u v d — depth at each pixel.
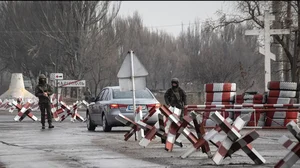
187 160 25.06
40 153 27.70
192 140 28.16
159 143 32.56
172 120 28.69
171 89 40.62
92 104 45.59
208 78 114.06
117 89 44.03
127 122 34.12
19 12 60.62
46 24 62.31
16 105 60.03
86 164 23.77
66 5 66.19
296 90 48.62
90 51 89.38
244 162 24.27
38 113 78.38
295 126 20.23
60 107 62.88
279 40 75.50
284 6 73.81
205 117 48.06
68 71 87.62
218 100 49.25
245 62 118.62
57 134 40.16
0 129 45.69
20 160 25.11
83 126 50.91
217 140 25.52
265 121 47.69
